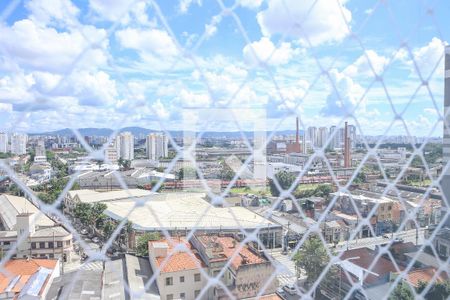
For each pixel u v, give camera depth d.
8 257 1.00
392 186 1.85
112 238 1.22
